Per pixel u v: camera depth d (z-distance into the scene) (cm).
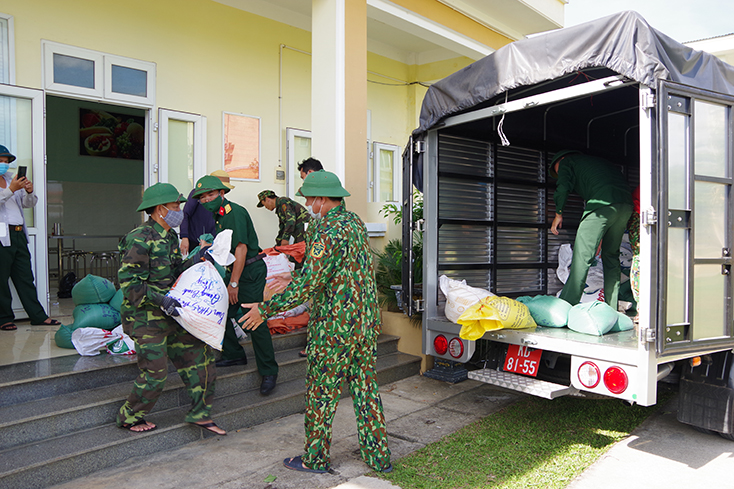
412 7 642
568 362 369
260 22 696
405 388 484
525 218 564
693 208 308
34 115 510
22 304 492
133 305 308
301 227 522
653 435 379
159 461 321
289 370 450
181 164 629
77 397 347
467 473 312
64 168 885
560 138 586
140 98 588
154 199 315
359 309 296
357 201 554
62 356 393
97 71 556
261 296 421
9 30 499
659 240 293
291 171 732
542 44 347
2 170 445
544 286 584
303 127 752
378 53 874
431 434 376
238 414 376
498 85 376
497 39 796
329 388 299
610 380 318
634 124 629
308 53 754
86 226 1051
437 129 458
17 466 276
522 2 729
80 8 544
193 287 322
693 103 310
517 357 393
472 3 734
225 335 420
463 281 463
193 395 342
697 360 344
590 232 444
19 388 334
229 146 668
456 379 491
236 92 675
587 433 381
